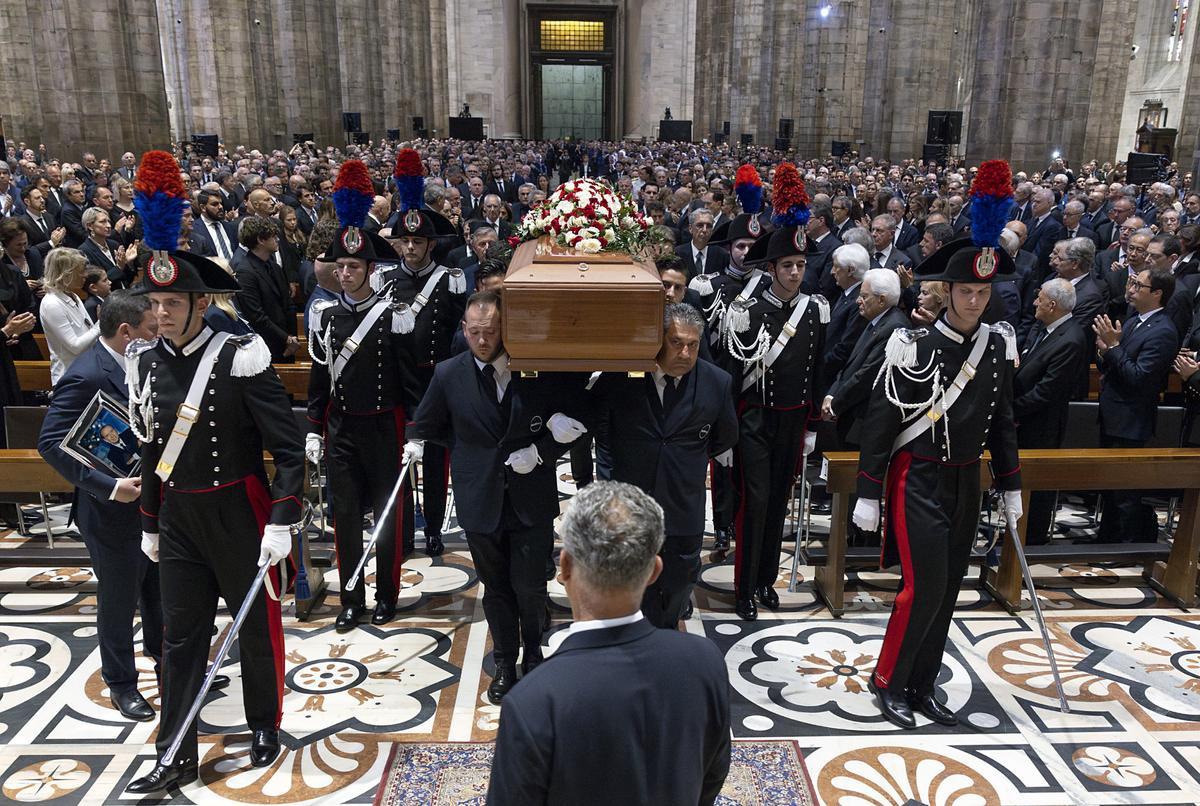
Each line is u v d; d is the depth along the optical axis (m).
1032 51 17.45
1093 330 7.10
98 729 4.33
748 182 5.51
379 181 18.02
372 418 5.16
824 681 4.80
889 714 4.45
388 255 5.25
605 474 5.89
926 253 7.72
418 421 4.43
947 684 4.81
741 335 5.19
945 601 4.35
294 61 32.38
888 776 4.03
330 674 4.81
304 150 27.77
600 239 4.06
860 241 7.32
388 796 3.83
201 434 3.62
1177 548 5.74
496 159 29.97
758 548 5.38
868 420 4.23
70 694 4.62
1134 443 6.25
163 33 30.47
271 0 31.64
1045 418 6.05
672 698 2.04
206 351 3.64
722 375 4.49
